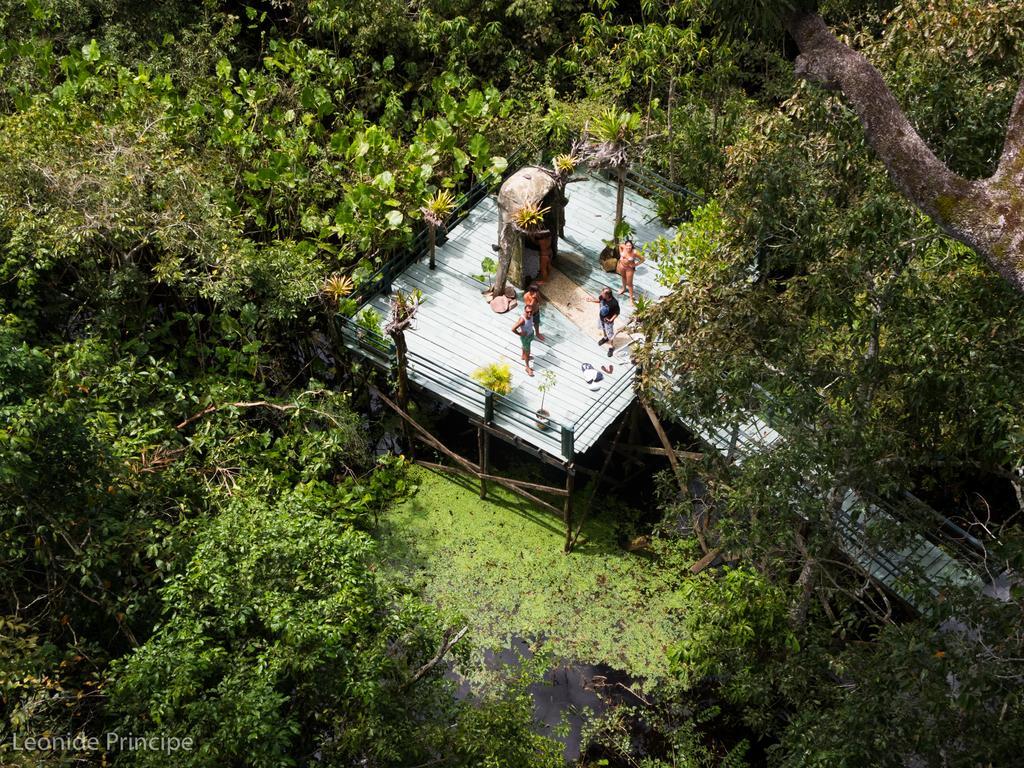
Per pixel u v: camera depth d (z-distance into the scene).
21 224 19.19
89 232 19.28
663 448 20.78
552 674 18.83
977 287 14.65
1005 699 11.48
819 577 17.19
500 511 21.41
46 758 11.96
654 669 18.89
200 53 26.20
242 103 25.36
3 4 25.30
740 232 15.23
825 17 18.91
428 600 19.77
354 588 14.00
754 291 15.24
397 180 23.84
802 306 15.22
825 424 15.03
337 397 21.14
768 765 16.75
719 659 17.80
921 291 14.09
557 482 22.11
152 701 12.53
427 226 23.58
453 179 24.69
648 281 22.94
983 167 13.91
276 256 21.44
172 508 17.33
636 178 25.62
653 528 21.09
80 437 14.07
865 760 12.52
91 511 14.92
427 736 13.69
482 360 21.33
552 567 20.41
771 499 15.16
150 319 22.45
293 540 14.41
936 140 14.11
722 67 24.33
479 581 20.12
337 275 22.36
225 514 15.15
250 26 27.84
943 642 12.20
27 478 13.32
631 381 20.80
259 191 24.56
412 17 27.89
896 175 12.07
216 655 13.12
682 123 25.22
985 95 13.80
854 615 16.67
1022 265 11.20
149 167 20.23
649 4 25.91
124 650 15.48
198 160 22.52
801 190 14.30
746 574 17.14
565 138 25.70
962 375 14.23
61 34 26.19
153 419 18.56
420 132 25.56
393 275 23.17
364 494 21.23
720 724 18.17
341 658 13.52
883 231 13.69
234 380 21.64
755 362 15.12
